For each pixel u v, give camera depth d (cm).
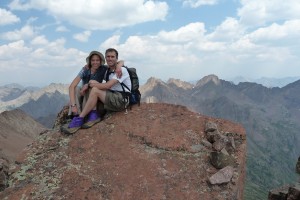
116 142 1084
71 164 1008
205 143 1092
